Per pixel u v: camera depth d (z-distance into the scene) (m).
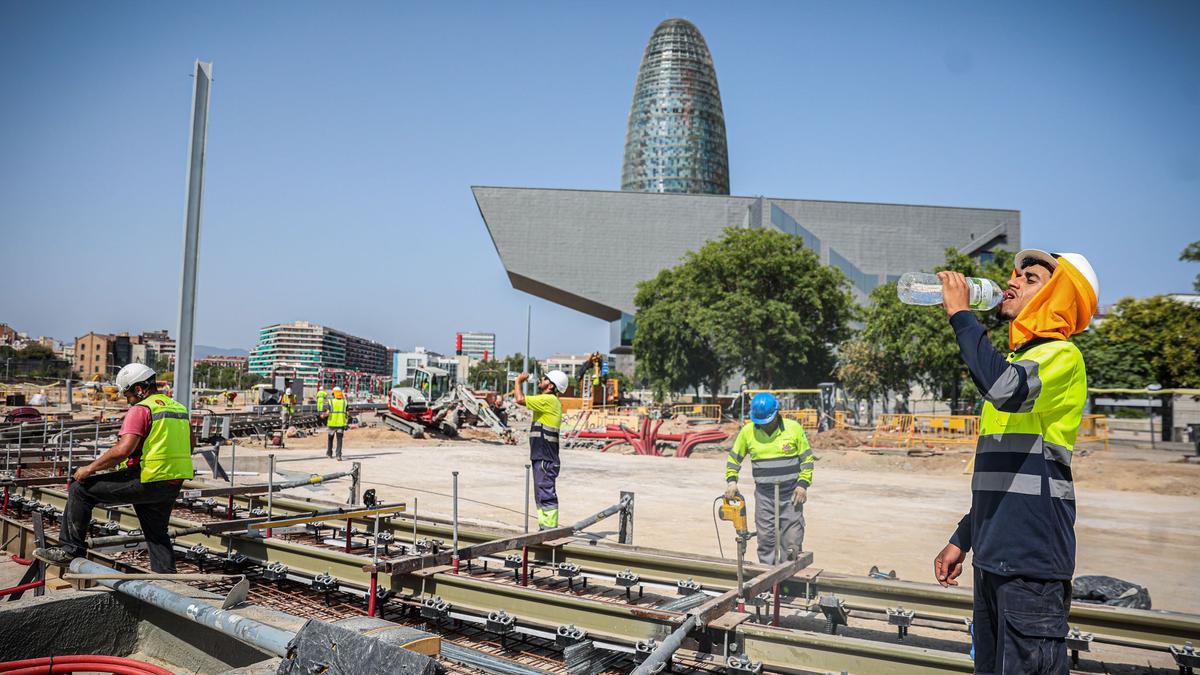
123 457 5.33
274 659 3.73
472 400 30.61
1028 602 2.47
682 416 41.66
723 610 4.10
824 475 19.39
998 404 2.42
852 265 103.69
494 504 12.17
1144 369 37.31
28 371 142.25
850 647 3.77
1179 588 7.55
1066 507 2.53
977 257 104.25
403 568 4.84
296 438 26.95
